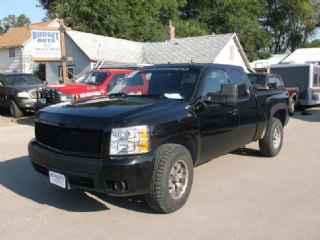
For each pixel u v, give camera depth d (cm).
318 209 505
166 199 468
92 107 501
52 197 552
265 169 701
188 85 562
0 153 829
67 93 1148
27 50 3306
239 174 667
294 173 676
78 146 458
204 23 4553
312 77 1883
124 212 495
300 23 5984
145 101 531
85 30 3353
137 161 438
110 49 2712
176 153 473
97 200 538
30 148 520
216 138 581
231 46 3030
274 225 455
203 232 438
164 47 3033
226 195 558
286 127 1273
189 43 3039
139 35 3569
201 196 552
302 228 447
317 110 1958
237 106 634
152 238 424
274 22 5959
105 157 441
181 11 4803
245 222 464
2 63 3512
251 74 1622
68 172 456
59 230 445
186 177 501
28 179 637
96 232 439
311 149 885
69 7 3456
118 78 1280
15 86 1498
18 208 511
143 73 620
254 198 546
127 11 3553
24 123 1323
